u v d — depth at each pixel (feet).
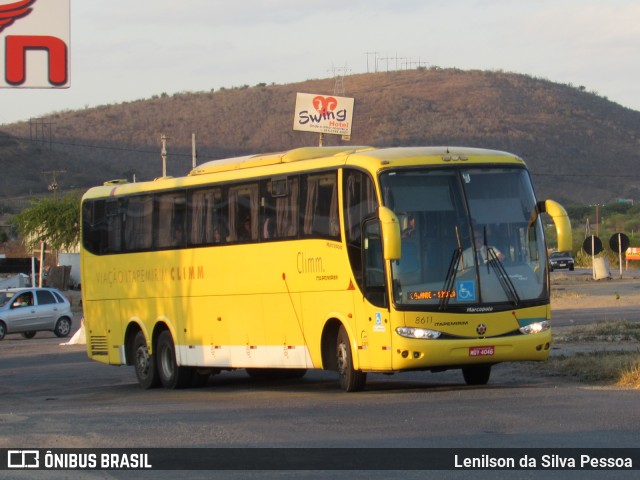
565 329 93.86
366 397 54.44
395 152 55.16
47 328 134.92
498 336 53.36
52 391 71.31
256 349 63.16
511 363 70.44
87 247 80.12
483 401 50.21
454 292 53.01
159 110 645.92
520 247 54.60
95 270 79.20
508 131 558.56
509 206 54.80
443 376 70.28
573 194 504.02
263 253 62.28
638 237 302.25
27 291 134.31
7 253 304.50
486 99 608.19
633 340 81.56
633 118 652.48
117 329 76.79
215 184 66.85
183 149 577.84
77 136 597.93
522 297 53.93
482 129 556.92
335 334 58.29
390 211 51.55
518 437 39.22
